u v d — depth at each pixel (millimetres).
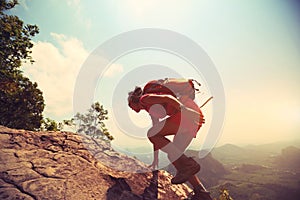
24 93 18297
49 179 1593
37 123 19922
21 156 1860
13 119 18250
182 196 2037
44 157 1936
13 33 17641
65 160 1961
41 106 19938
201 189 1631
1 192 1328
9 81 17656
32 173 1623
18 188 1408
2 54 17109
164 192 1970
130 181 1938
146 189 1906
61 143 2322
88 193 1561
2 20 17156
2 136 2180
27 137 2287
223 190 14781
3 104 17438
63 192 1479
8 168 1625
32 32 19422
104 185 1733
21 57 18953
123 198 1639
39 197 1364
